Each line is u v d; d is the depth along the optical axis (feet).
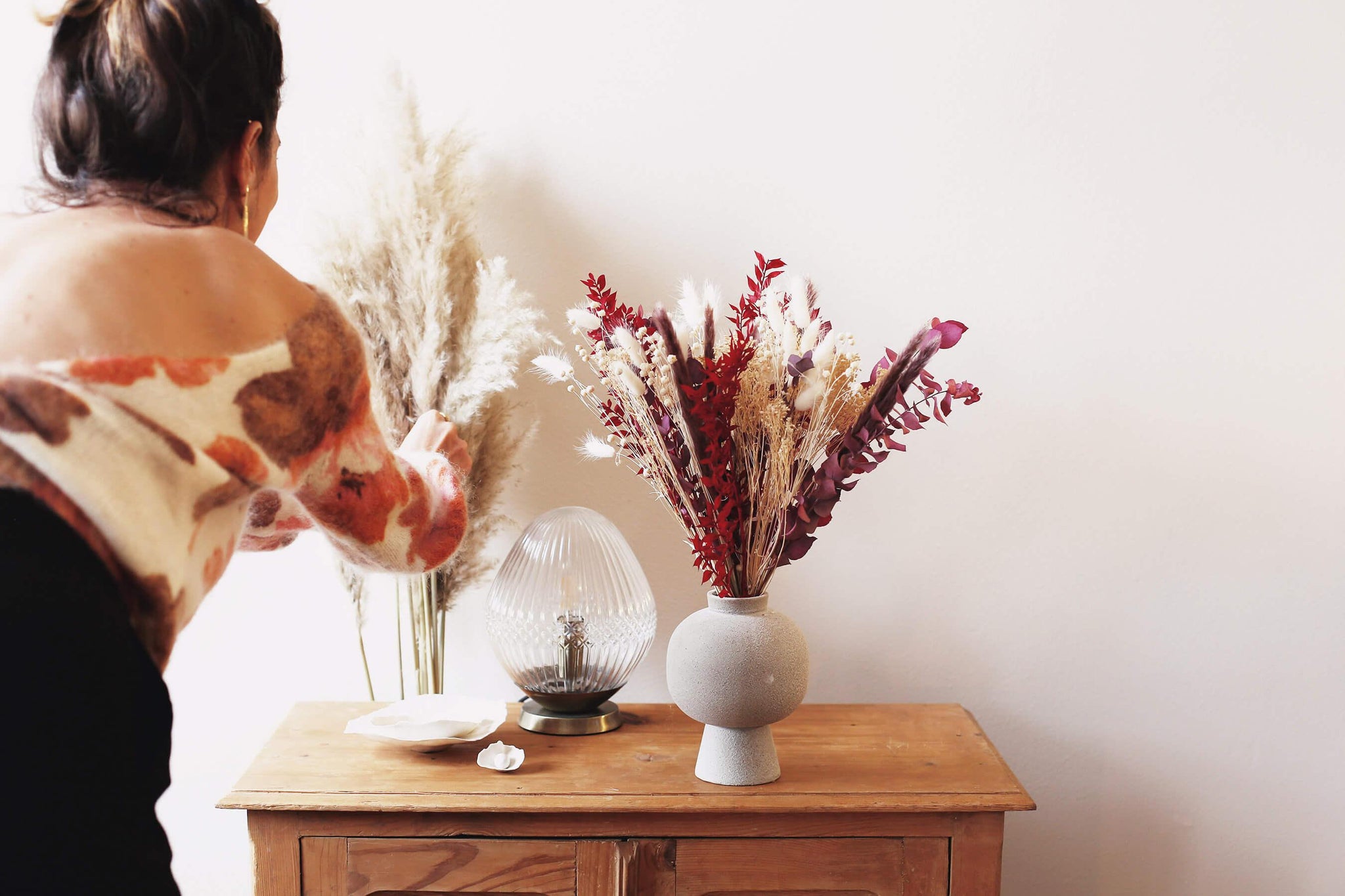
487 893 4.04
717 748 4.15
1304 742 5.40
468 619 5.48
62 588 2.31
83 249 2.60
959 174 5.21
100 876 2.32
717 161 5.24
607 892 4.03
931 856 4.05
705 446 3.87
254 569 5.48
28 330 2.44
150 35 2.75
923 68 5.17
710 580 4.18
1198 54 5.12
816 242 5.26
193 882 5.61
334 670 5.54
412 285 4.86
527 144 5.25
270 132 3.14
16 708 2.22
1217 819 5.47
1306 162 5.14
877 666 5.48
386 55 5.21
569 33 5.20
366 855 4.00
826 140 5.21
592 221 5.28
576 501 5.41
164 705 2.54
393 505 3.37
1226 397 5.26
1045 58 5.15
